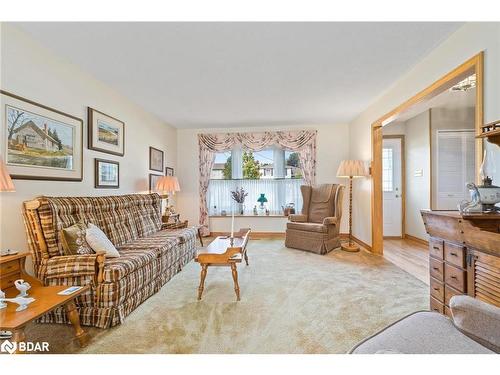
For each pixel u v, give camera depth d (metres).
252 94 3.71
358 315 2.16
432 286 2.02
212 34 2.23
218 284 2.87
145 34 2.23
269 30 2.17
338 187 4.52
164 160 5.19
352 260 3.77
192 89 3.51
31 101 2.26
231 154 5.85
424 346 1.04
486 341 1.05
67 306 1.72
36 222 2.11
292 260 3.78
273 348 1.71
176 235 3.48
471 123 4.51
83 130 2.92
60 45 2.40
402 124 5.34
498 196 1.59
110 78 3.14
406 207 5.32
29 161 2.24
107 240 2.43
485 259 1.48
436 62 2.49
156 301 2.44
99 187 3.18
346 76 3.11
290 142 5.55
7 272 1.80
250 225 5.73
